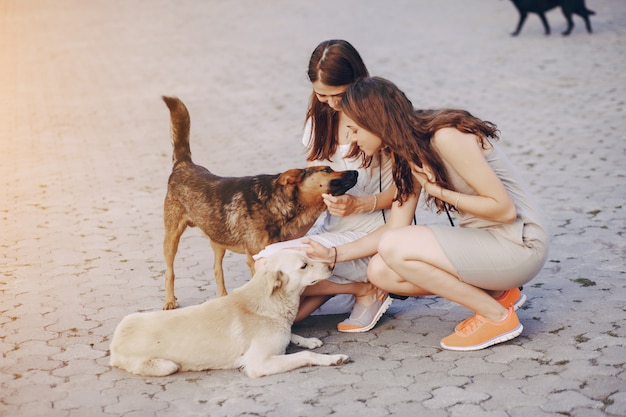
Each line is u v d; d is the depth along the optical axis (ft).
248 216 15.12
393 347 13.82
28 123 38.58
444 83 41.45
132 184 27.40
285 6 80.18
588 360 12.62
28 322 15.57
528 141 29.48
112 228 22.38
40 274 18.58
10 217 23.72
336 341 14.26
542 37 52.85
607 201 21.74
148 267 19.02
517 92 38.11
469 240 12.85
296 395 12.07
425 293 13.88
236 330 12.98
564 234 19.43
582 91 36.99
